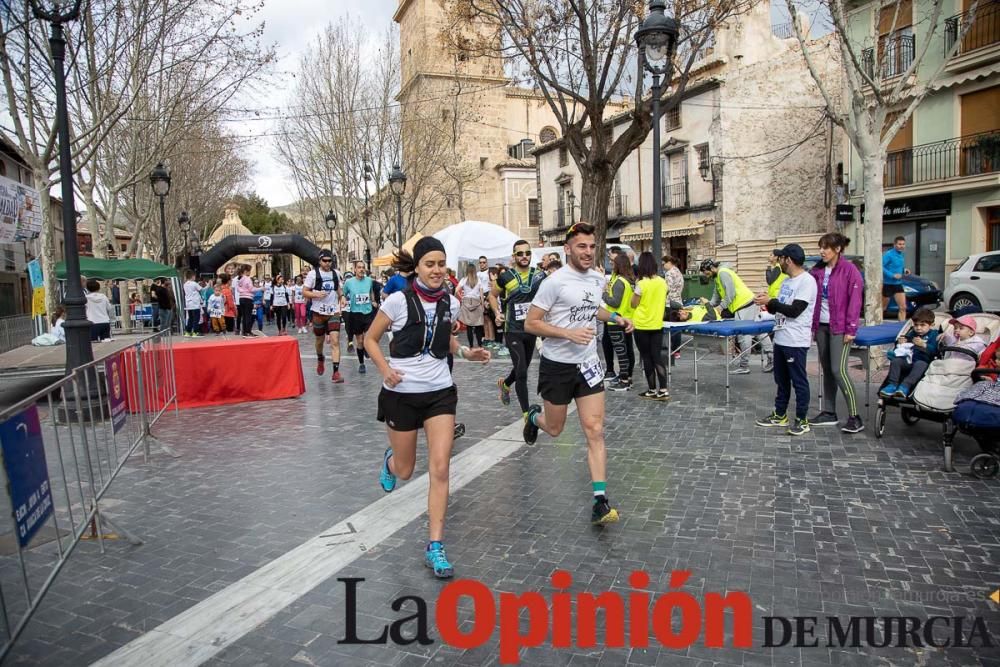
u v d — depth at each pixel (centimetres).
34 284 1680
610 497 492
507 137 4188
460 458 601
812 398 820
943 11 1941
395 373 382
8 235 1305
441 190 3488
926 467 540
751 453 593
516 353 692
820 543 402
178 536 444
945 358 580
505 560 390
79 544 434
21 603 321
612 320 549
